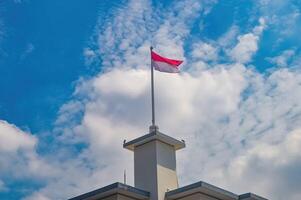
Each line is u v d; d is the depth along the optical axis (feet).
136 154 159.22
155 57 170.09
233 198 147.02
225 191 144.97
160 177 150.30
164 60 170.19
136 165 157.07
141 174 153.99
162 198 146.92
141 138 157.79
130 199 142.61
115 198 138.10
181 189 144.36
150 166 152.97
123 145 161.58
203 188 139.54
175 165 157.99
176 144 160.66
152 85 167.53
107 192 138.41
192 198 142.82
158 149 155.12
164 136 156.97
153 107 163.84
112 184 137.80
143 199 145.79
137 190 143.54
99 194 139.64
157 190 146.92
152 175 150.82
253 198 146.61
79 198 143.74
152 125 159.74
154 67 168.96
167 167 154.81
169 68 169.58
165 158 156.04
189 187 142.20
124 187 138.82
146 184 150.82
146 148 157.48
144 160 155.84
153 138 155.63
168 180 152.56
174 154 160.04
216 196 144.97
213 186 142.31
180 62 171.32
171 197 146.41
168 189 150.71
